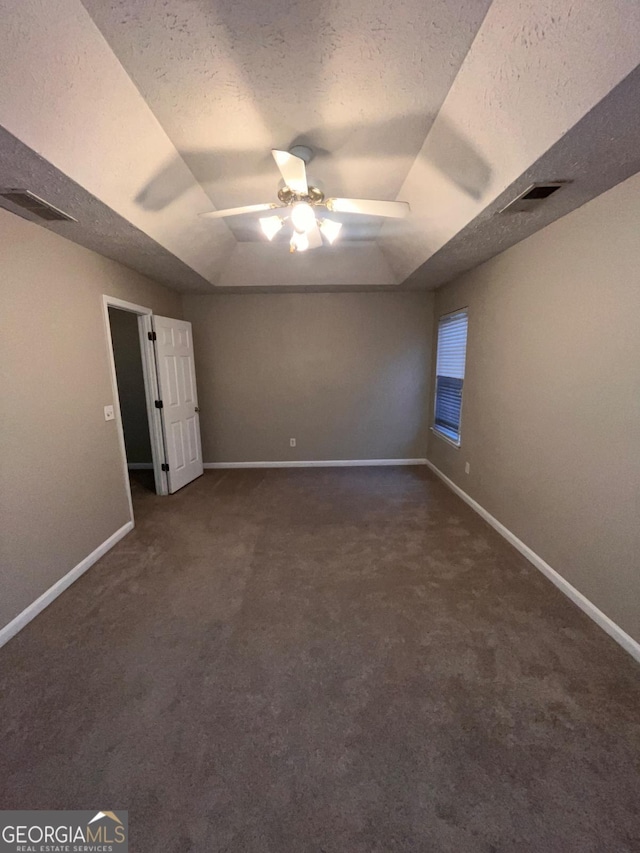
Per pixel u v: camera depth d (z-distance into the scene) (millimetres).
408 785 1295
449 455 4320
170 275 3648
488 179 1916
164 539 3117
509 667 1786
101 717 1554
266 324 4836
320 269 4078
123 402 5023
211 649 1922
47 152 1524
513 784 1293
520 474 2818
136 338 4863
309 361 4930
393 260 3836
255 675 1760
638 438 1797
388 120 1816
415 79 1549
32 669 1803
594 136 1435
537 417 2588
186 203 2525
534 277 2578
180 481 4285
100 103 1531
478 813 1214
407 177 2381
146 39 1341
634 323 1800
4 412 2014
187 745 1437
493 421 3221
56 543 2385
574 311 2199
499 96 1487
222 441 5102
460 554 2828
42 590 2258
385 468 5039
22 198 1894
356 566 2682
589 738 1444
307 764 1365
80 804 1253
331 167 2271
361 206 2066
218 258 3664
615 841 1140
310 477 4688
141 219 2297
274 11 1238
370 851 1127
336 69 1490
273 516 3545
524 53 1286
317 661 1838
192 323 4812
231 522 3430
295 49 1393
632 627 1845
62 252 2475
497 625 2068
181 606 2266
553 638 1967
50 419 2350
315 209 2902
